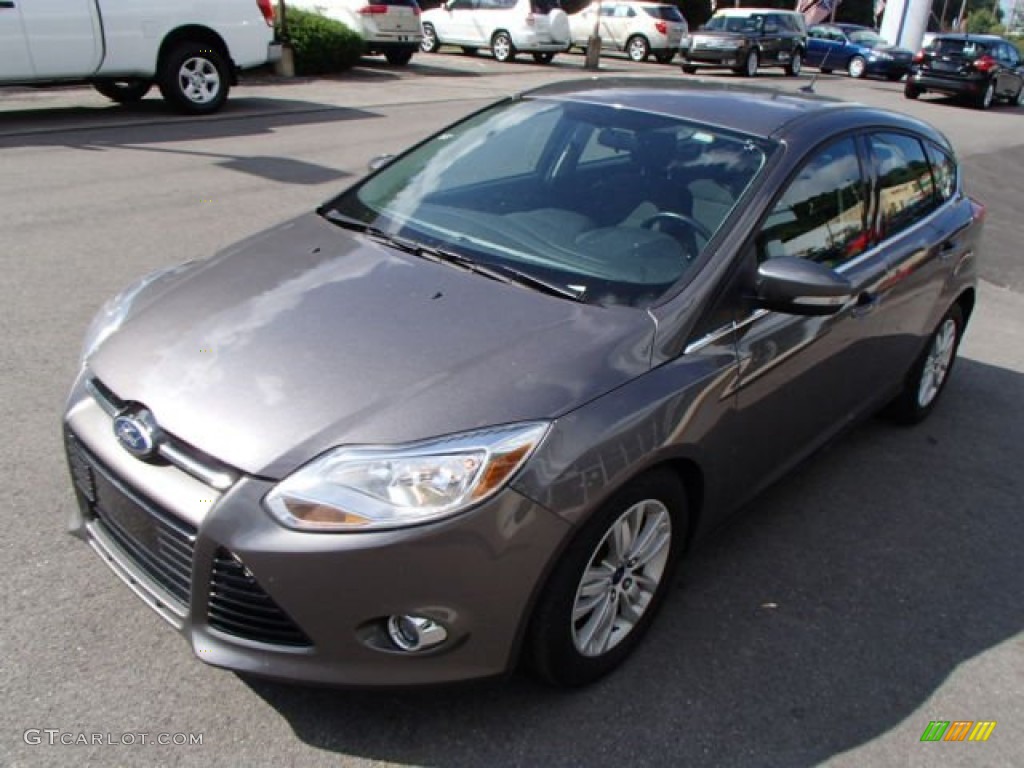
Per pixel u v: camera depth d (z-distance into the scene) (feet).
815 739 8.63
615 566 8.71
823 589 10.95
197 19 36.50
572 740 8.30
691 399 8.71
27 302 16.94
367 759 7.91
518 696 8.74
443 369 8.04
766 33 81.76
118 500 8.18
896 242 12.95
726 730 8.61
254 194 25.75
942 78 70.18
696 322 9.09
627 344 8.61
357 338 8.46
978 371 18.79
